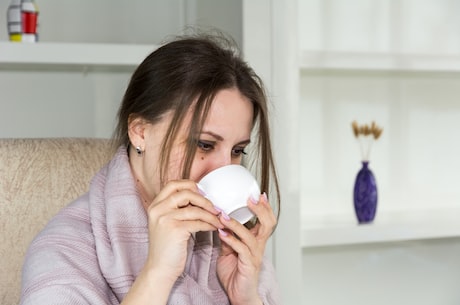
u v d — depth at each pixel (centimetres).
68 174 155
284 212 207
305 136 250
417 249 267
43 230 119
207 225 104
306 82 249
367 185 231
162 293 103
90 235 119
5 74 217
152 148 115
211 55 112
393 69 229
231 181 105
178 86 110
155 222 103
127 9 232
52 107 223
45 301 106
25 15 196
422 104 266
